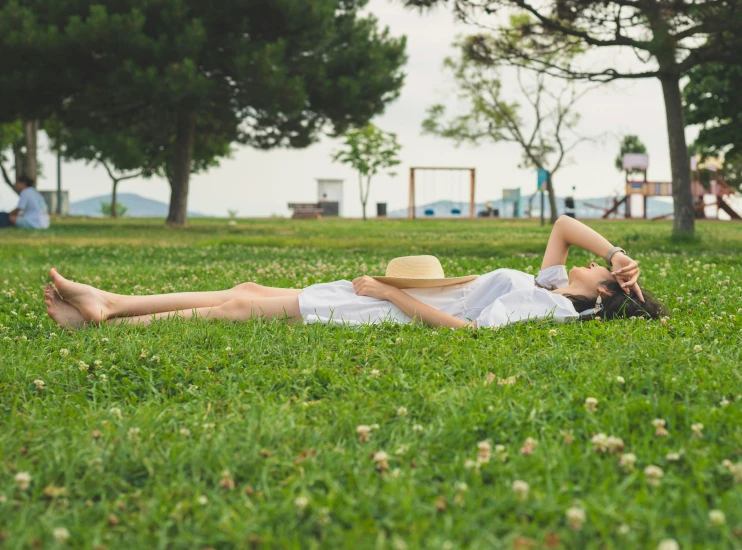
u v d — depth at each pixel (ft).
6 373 10.54
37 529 5.99
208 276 24.64
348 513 6.05
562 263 15.23
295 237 59.57
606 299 14.40
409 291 14.52
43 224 71.82
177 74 65.72
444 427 8.05
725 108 80.84
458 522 5.93
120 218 135.33
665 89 48.65
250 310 14.21
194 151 133.28
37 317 15.88
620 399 8.89
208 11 71.10
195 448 7.46
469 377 10.30
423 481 6.88
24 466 7.17
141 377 10.69
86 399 9.65
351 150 158.30
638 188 134.92
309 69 79.36
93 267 29.27
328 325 13.64
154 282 22.84
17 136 142.51
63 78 69.97
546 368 10.62
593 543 5.53
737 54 45.98
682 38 44.01
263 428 7.92
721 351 11.36
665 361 10.66
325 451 7.42
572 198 138.62
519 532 5.73
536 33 50.08
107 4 69.00
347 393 9.64
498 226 99.40
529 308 14.03
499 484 6.58
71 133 138.72
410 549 5.43
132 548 5.75
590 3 43.96
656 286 19.30
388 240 54.80
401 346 11.94
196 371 10.92
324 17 75.31
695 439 7.56
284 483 6.82
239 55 71.15
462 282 14.46
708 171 132.87
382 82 83.82
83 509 6.44
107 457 7.29
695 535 5.74
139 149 141.59
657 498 6.21
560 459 7.04
